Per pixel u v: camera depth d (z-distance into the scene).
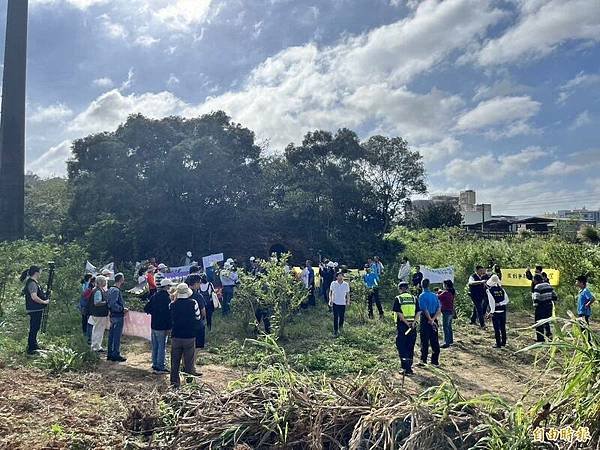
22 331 12.55
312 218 41.09
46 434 5.79
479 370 10.44
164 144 35.69
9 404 6.73
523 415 4.55
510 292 20.27
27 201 43.56
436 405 4.90
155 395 6.72
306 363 10.37
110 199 34.03
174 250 34.22
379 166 49.25
